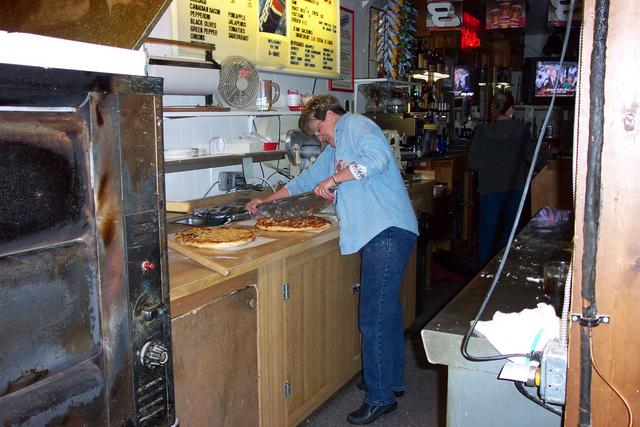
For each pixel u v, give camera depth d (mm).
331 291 2406
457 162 5051
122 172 999
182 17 2414
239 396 1876
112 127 973
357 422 2400
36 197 860
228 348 1798
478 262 4594
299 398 2242
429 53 5473
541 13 7547
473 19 6422
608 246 868
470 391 1178
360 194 2234
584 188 868
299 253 2133
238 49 2762
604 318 887
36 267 868
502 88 8453
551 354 969
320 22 3432
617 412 911
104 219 976
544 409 1130
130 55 997
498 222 4473
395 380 2523
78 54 899
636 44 811
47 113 878
